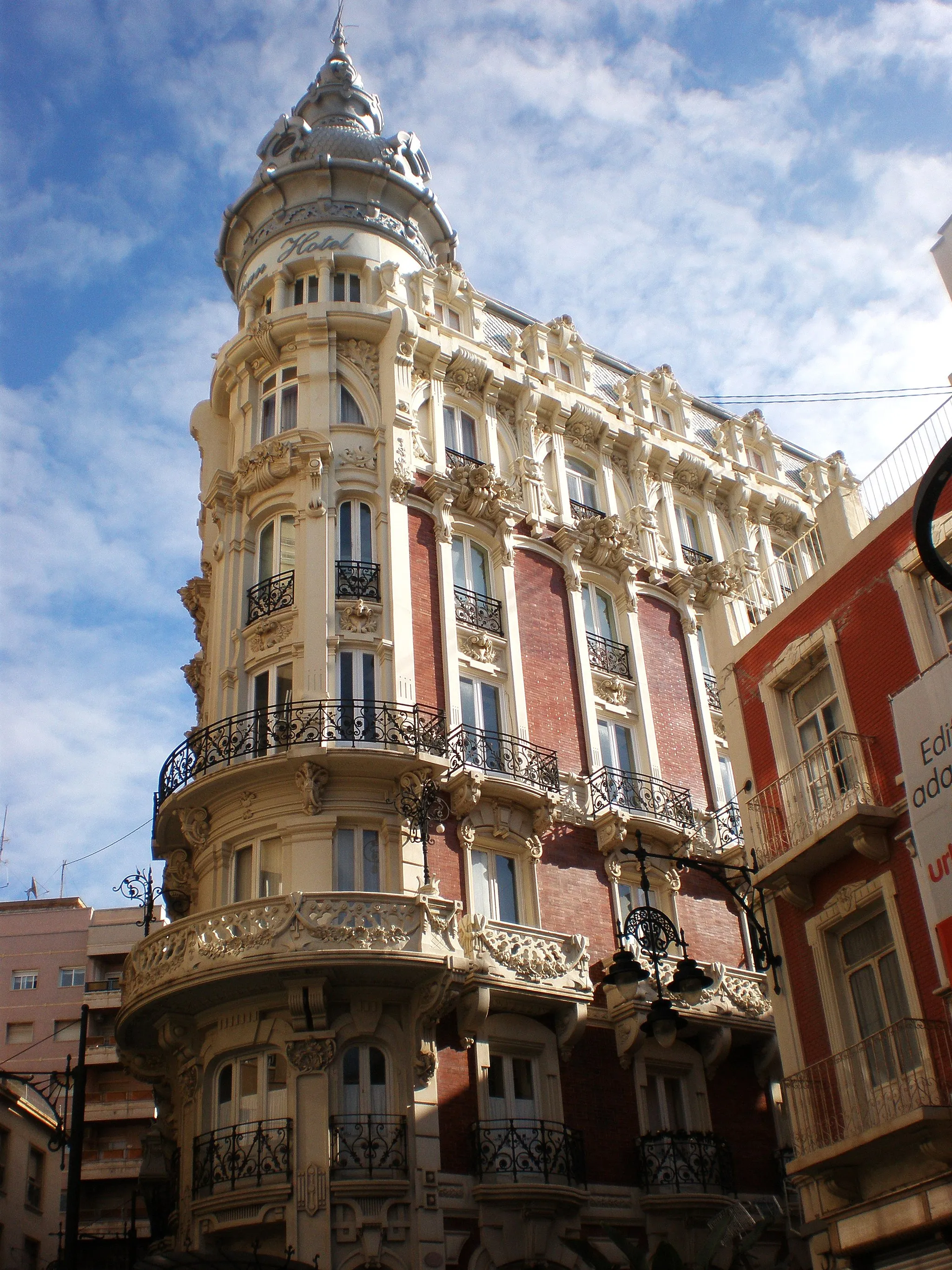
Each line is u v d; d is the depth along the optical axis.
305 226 34.84
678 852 30.67
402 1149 22.91
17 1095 38.66
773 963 20.98
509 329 37.47
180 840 27.97
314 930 23.08
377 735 26.42
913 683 17.95
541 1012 26.03
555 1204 23.81
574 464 35.97
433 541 30.61
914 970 18.41
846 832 19.47
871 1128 17.36
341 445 30.53
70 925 61.31
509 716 29.64
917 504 12.24
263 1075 23.67
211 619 31.09
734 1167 27.19
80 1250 41.03
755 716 23.17
